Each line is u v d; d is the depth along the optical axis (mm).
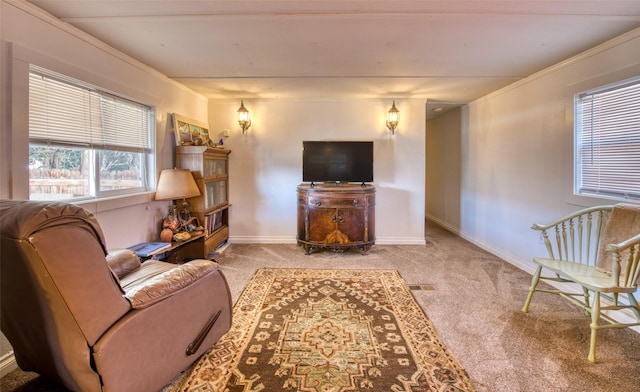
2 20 1711
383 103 4410
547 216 3068
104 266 1247
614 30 2215
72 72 2152
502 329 2133
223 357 1817
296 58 2826
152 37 2367
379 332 2100
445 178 5621
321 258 3803
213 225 3934
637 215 1957
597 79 2486
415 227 4508
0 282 1206
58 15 2004
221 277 1874
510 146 3666
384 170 4457
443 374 1667
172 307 1522
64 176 2211
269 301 2586
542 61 2850
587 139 2643
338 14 2018
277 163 4488
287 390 1551
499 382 1604
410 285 2936
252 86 3775
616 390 1547
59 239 1119
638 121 2221
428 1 1855
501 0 1837
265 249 4195
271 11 1983
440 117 5840
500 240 3877
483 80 3482
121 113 2756
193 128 3898
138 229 2924
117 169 2744
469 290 2814
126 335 1298
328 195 3826
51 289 1118
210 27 2203
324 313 2373
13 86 1760
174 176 3113
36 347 1337
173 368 1552
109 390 1242
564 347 1915
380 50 2623
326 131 4438
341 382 1607
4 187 1741
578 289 2633
